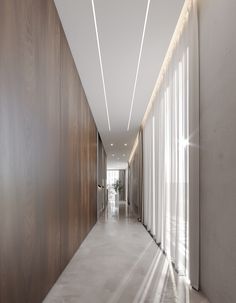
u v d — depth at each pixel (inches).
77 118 177.3
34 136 87.0
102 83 194.7
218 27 88.4
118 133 378.3
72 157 156.9
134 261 145.6
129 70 172.7
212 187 92.8
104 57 155.7
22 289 75.7
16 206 71.6
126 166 832.9
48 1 103.9
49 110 106.0
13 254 69.4
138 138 379.2
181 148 127.3
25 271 78.0
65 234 134.6
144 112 270.2
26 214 79.0
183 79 126.1
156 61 160.6
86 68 170.4
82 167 200.2
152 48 145.3
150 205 236.5
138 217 351.3
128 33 130.9
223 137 83.5
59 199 122.3
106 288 106.6
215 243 89.7
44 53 99.2
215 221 89.9
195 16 110.1
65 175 136.6
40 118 93.9
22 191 76.0
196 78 109.2
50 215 106.3
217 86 89.0
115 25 124.8
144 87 202.2
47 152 102.9
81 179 194.9
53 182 111.6
